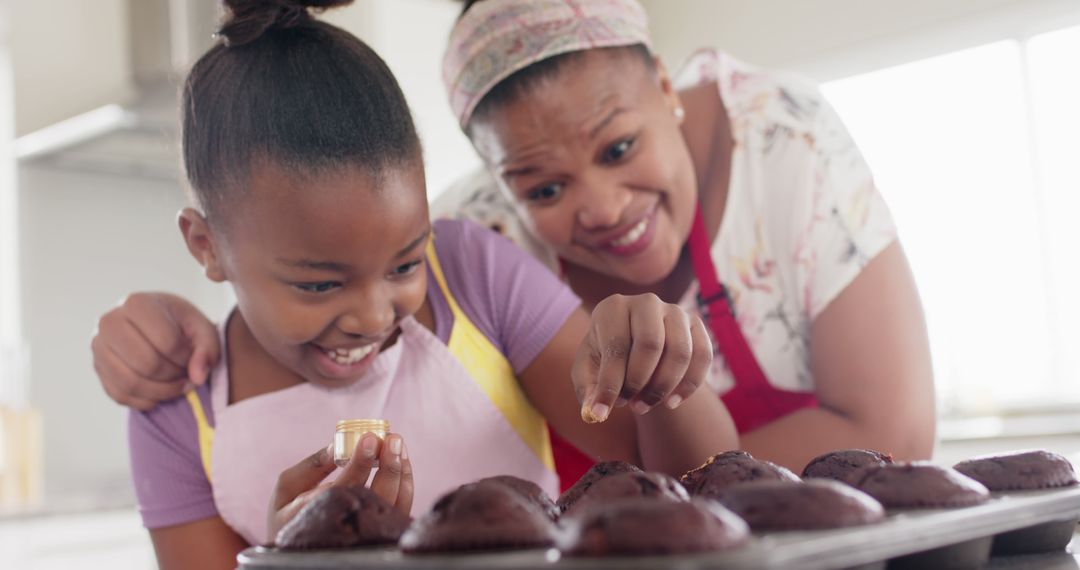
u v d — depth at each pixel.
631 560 0.46
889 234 1.30
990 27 2.48
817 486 0.58
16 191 2.99
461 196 1.53
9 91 3.14
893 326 1.26
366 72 0.88
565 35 1.17
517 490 0.69
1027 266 2.87
